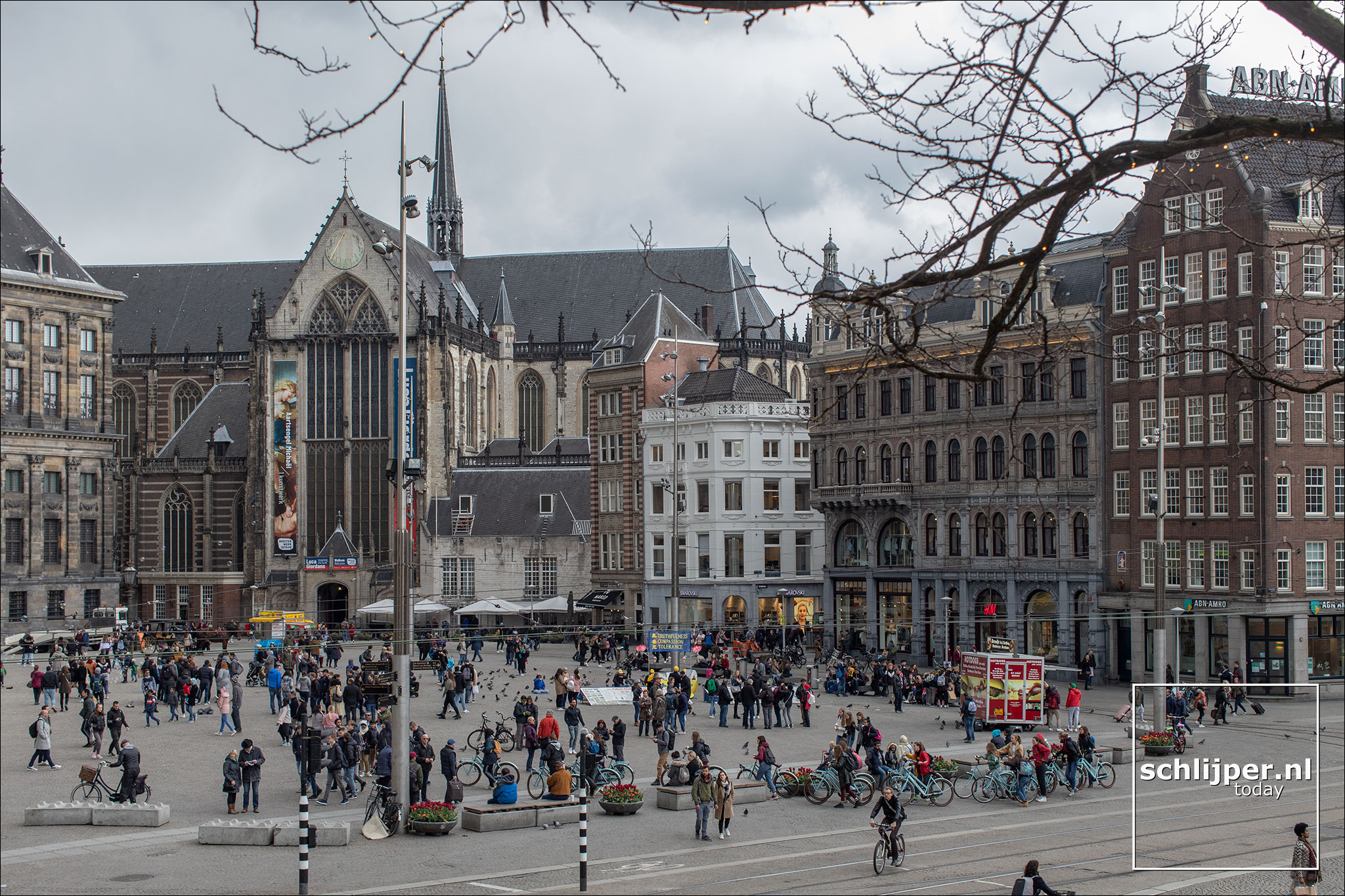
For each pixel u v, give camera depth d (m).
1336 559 74.62
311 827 36.38
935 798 43.72
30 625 108.25
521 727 53.84
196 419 151.88
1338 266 71.75
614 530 117.75
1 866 30.41
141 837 36.91
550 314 165.62
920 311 13.08
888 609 94.06
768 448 103.38
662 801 43.41
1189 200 71.81
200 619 136.25
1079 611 82.62
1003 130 11.32
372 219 151.12
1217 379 74.62
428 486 137.62
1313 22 10.38
